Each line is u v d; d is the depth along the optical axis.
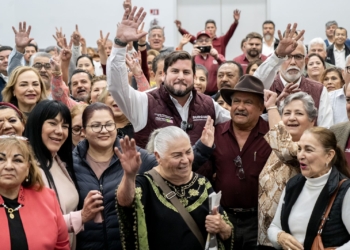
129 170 3.30
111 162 3.99
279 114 4.32
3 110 4.19
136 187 3.46
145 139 4.51
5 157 3.31
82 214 3.61
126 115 4.48
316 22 11.91
